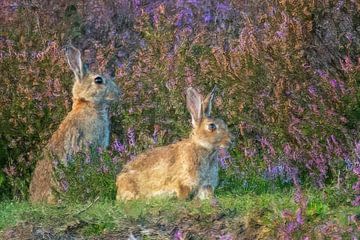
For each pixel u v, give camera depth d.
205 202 12.32
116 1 19.66
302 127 15.27
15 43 17.73
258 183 14.28
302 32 15.94
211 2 18.98
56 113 16.33
